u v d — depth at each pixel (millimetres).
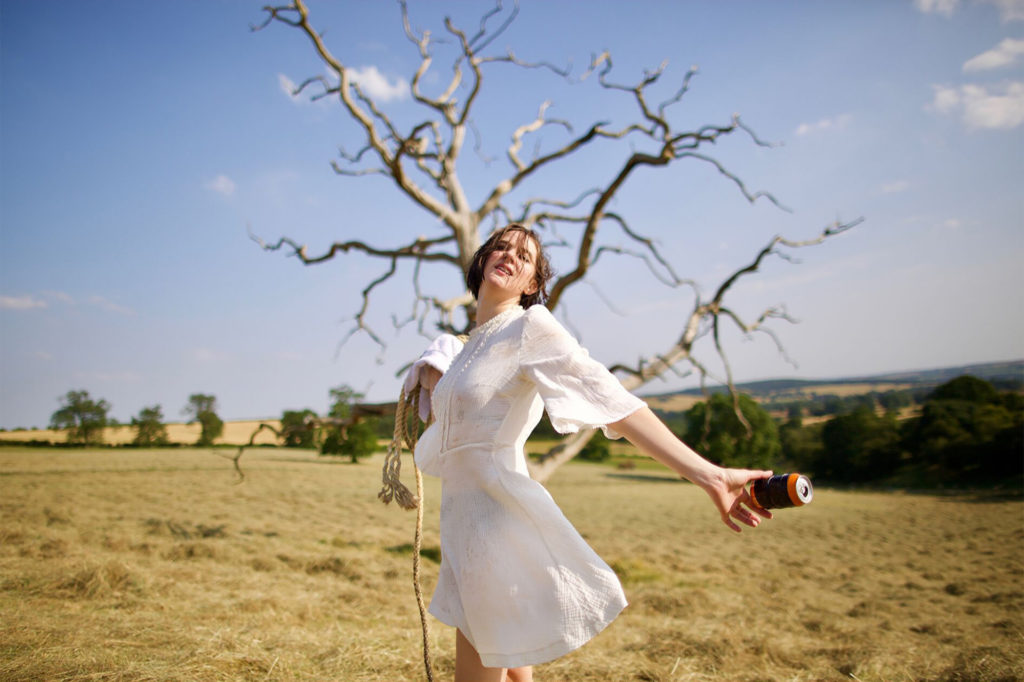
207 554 8734
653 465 72250
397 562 10148
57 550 7117
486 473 1685
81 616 4227
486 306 1947
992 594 10133
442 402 1807
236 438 73625
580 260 10062
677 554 16094
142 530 12648
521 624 1582
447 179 10891
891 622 7145
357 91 10398
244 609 5176
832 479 68312
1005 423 57406
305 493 28281
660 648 4375
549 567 1606
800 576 12953
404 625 5266
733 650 4348
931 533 24406
